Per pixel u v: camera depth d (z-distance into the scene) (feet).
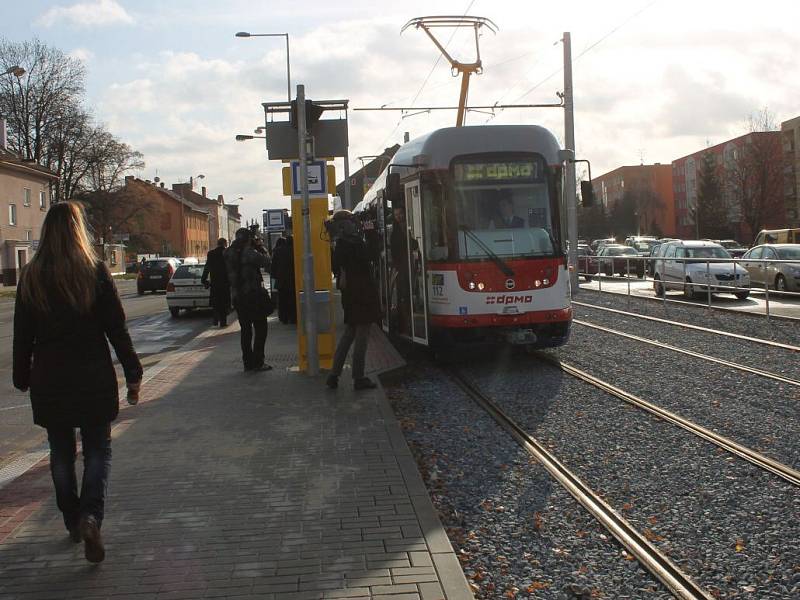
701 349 39.34
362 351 29.94
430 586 12.53
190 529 15.28
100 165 219.20
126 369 14.21
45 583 12.88
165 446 21.71
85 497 13.48
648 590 13.21
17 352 13.65
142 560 13.79
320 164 34.53
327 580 12.82
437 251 35.37
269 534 14.93
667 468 19.83
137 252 298.15
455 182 35.27
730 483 18.51
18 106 197.57
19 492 17.94
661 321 53.62
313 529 15.15
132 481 18.47
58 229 13.65
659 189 404.77
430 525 15.28
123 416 25.72
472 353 40.70
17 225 188.24
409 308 38.70
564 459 20.95
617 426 24.14
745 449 21.02
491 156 35.60
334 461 19.92
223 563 13.58
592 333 47.55
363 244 29.76
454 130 35.81
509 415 26.18
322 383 31.65
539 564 14.32
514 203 35.53
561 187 36.17
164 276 128.77
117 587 12.69
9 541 14.80
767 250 77.87
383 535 14.76
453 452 21.84
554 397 28.86
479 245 34.96
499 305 34.73
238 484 18.11
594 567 14.16
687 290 72.18
